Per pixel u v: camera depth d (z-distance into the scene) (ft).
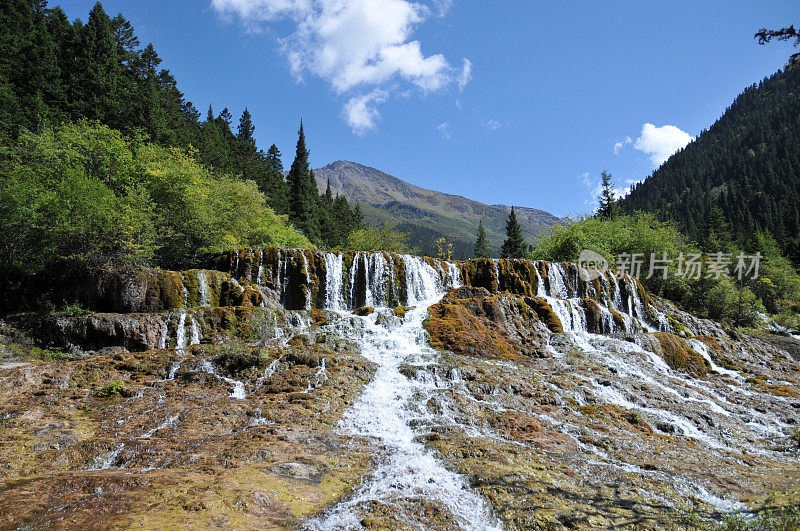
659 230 156.87
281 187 226.99
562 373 67.62
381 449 38.91
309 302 89.76
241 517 25.52
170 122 166.50
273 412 46.24
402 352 69.36
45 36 147.23
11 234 67.21
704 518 28.30
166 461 34.65
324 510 27.40
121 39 200.64
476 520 26.86
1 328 59.21
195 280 78.02
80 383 51.93
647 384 67.36
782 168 433.89
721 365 92.32
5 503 26.13
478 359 70.03
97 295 68.80
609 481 34.06
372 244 195.62
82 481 29.91
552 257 159.94
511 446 40.86
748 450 48.26
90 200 69.10
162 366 56.75
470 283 107.76
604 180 238.07
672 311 118.52
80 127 96.94
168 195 93.56
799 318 152.76
